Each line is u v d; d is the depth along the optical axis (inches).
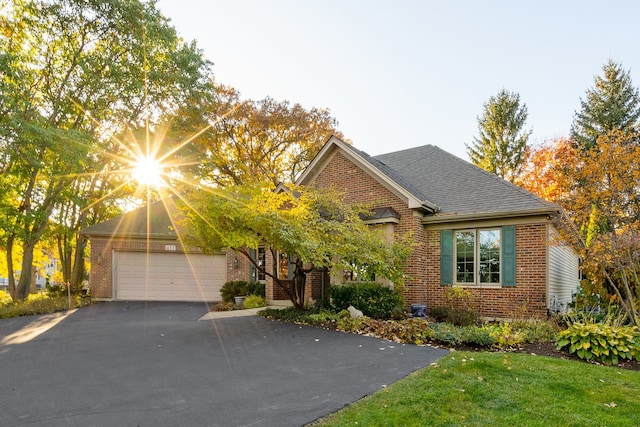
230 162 1007.6
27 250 676.7
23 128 549.3
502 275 443.2
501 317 436.8
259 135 1038.4
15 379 216.7
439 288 484.7
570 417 163.8
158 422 159.3
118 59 700.0
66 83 661.9
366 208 488.7
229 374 224.8
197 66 757.9
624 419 162.4
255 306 557.3
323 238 406.6
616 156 336.5
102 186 842.2
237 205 359.3
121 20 649.0
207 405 177.8
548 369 224.4
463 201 495.2
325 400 182.7
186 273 719.7
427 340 309.4
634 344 253.3
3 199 653.9
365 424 156.0
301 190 465.1
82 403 180.4
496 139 1301.7
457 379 207.0
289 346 294.5
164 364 247.3
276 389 198.7
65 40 665.6
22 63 621.3
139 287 708.7
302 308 448.5
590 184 348.5
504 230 445.4
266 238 384.2
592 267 334.3
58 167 645.9
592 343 255.8
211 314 498.6
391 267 405.4
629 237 328.5
